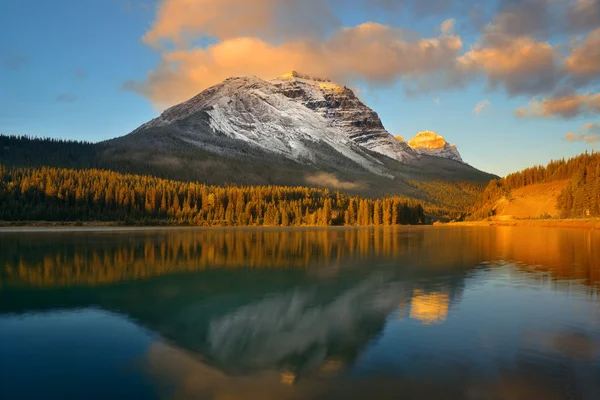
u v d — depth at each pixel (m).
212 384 16.23
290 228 171.38
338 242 86.12
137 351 19.84
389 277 39.91
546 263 48.50
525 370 16.77
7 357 19.05
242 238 99.56
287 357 18.81
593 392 14.94
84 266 48.69
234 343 20.81
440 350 19.08
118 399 15.03
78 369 17.67
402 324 23.28
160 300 30.66
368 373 16.75
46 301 30.47
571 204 166.00
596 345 19.48
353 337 21.22
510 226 164.75
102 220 167.50
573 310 26.08
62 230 134.75
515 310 26.12
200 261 53.28
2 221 147.50
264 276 41.28
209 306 28.62
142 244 79.81
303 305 28.61
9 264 50.47
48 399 15.01
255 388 15.75
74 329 23.39
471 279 38.03
